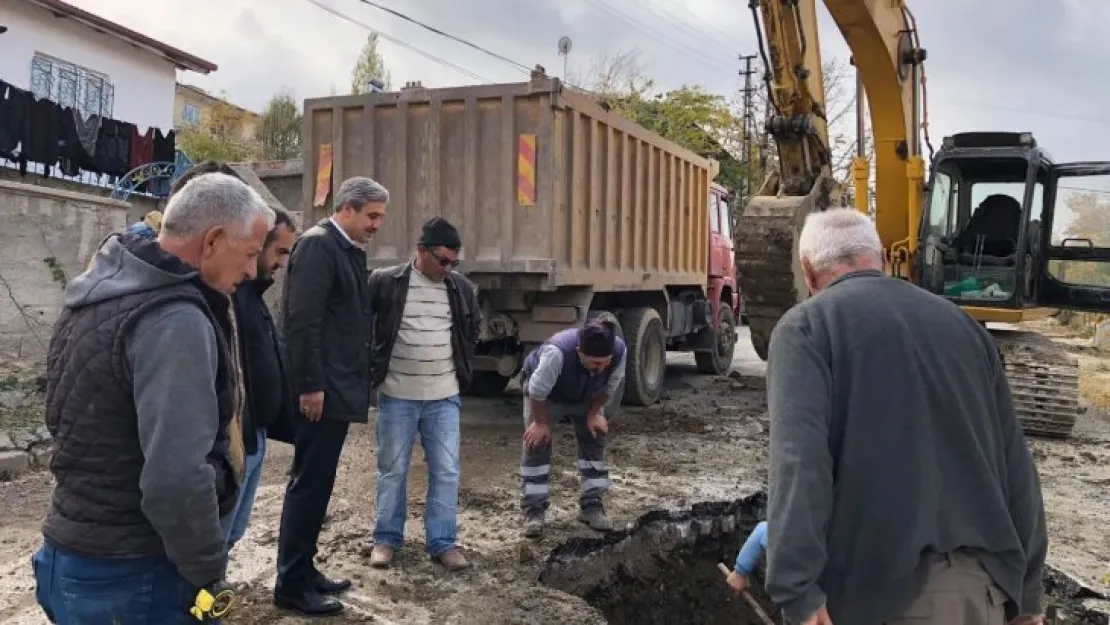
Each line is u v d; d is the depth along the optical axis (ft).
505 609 12.46
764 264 25.94
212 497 6.25
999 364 7.73
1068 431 26.11
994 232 28.81
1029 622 7.50
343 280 11.73
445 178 22.62
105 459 6.21
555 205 21.76
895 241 29.68
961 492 7.06
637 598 15.70
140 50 50.52
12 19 42.52
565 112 22.22
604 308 28.50
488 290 23.34
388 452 13.55
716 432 24.95
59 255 26.81
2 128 35.73
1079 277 28.55
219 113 106.32
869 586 6.91
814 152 27.61
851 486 7.03
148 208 44.27
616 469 20.24
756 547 9.23
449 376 13.82
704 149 103.81
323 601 12.01
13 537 15.08
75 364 6.23
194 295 6.45
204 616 6.52
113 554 6.26
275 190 44.42
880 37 26.09
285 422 10.59
